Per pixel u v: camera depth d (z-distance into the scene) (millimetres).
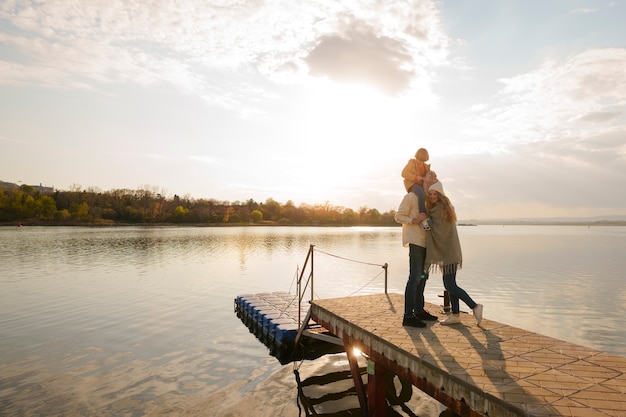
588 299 20453
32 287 22875
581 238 94562
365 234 106062
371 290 23312
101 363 11031
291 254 45625
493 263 37594
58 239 63219
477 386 4039
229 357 11812
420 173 6320
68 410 8227
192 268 32219
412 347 5395
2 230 91500
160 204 147000
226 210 167125
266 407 8578
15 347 12352
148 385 9578
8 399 8727
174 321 15859
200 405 8562
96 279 25969
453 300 6410
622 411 3443
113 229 107188
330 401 8953
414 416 8469
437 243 5980
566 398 3729
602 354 5023
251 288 23812
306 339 12523
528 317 16828
